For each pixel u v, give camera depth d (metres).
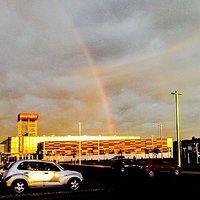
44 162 19.41
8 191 19.73
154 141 133.62
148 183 23.66
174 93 39.84
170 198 16.08
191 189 18.69
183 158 84.88
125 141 130.62
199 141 84.19
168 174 33.16
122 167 38.62
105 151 127.94
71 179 19.92
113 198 16.34
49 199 16.27
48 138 143.00
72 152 123.56
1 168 21.27
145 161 33.56
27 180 18.66
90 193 18.56
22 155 136.00
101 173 37.44
